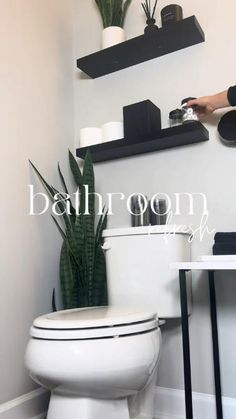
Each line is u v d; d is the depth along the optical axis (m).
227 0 1.72
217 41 1.71
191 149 1.71
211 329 1.56
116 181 1.89
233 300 1.54
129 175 1.86
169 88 1.82
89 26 2.11
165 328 1.64
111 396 1.19
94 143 1.87
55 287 1.76
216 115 1.66
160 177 1.77
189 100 1.65
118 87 1.97
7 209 1.53
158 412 1.61
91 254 1.69
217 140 1.65
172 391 1.60
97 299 1.65
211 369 1.55
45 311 1.67
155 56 1.87
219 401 1.48
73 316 1.19
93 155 1.87
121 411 1.24
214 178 1.64
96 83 2.04
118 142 1.75
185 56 1.79
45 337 1.09
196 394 1.56
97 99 2.03
